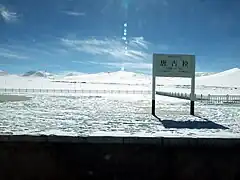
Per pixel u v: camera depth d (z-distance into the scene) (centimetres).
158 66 2180
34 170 666
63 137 706
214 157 680
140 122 1683
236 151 680
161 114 2188
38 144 676
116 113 2202
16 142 669
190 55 2177
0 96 4262
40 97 4203
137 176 679
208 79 13612
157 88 10275
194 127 1496
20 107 2548
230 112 2394
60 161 674
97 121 1686
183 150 688
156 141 695
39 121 1627
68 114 2056
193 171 677
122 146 684
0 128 1327
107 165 680
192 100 2216
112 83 13800
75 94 5453
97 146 684
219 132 1312
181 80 16300
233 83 12381
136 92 6800
